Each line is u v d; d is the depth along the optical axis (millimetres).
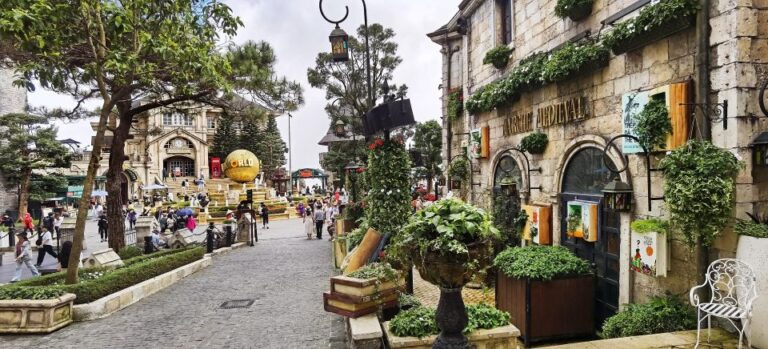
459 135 14773
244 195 41094
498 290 7629
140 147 59344
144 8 9180
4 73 33031
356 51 32250
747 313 4352
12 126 30078
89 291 8227
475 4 12742
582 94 7676
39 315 7277
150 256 13125
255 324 7477
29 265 12836
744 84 4848
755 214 4875
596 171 7320
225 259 15656
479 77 12805
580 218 7453
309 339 6625
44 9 7703
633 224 5906
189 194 47531
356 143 33438
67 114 16688
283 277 11742
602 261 7117
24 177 30422
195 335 6973
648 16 5730
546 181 8906
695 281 5324
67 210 34156
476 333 4586
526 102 9727
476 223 3752
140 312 8500
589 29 7734
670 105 5445
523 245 9516
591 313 6793
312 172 61188
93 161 9039
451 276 3605
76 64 12547
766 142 4633
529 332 6551
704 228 4762
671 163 4988
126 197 54469
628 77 6531
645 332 5414
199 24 10461
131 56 8633
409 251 3812
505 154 10773
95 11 8602
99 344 6664
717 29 5059
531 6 9781
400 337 4566
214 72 10125
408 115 7527
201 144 62625
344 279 5359
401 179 7625
